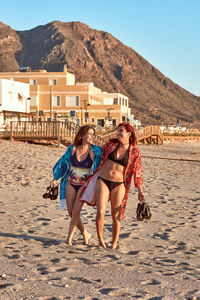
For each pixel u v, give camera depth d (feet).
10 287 11.89
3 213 26.14
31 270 13.88
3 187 36.94
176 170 61.72
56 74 263.29
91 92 255.29
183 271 14.99
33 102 249.14
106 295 11.61
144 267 15.23
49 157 65.67
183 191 40.47
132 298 11.45
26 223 23.66
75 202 18.86
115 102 274.98
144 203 18.28
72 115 173.17
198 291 12.38
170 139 206.18
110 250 18.49
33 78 265.95
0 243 18.40
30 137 94.73
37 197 33.14
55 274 13.52
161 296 11.74
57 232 21.77
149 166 64.64
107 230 23.00
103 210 18.42
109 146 18.30
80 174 18.90
